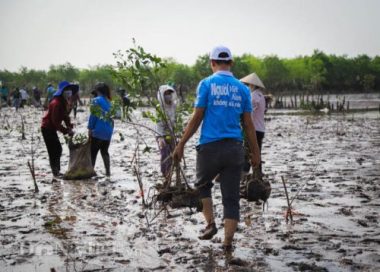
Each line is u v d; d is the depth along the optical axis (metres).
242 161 5.66
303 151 15.70
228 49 5.76
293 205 8.05
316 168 11.95
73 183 10.29
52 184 10.18
